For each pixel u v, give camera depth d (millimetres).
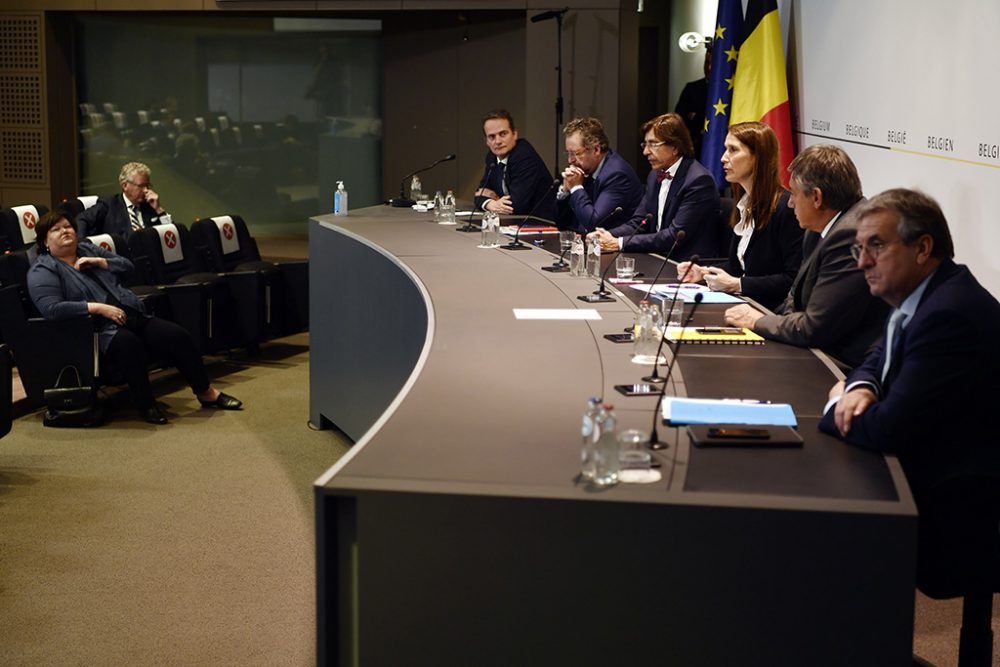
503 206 7004
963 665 2805
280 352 7941
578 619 2100
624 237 5625
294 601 3818
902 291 2561
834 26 5969
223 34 10547
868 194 5574
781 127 6539
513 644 2125
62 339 5891
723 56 6828
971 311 2443
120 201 7793
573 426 2559
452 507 2094
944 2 4648
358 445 2389
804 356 3352
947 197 4668
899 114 5160
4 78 10484
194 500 4840
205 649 3463
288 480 5133
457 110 10133
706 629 2072
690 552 2053
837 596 2033
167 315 6695
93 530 4473
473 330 3652
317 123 10664
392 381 5066
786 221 4391
